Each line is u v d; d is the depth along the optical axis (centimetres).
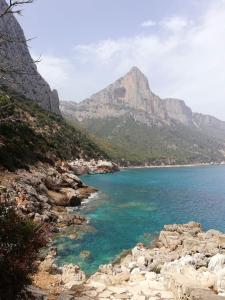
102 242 3181
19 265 919
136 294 1257
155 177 12938
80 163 12056
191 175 15200
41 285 1315
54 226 3566
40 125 12644
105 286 1347
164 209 5422
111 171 14025
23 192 3991
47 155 8838
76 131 16938
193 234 3394
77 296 1215
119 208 5231
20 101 13738
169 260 2464
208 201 6544
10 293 898
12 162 5188
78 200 5284
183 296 1139
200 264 1950
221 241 3014
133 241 3309
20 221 1067
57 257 2658
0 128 6475
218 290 1220
